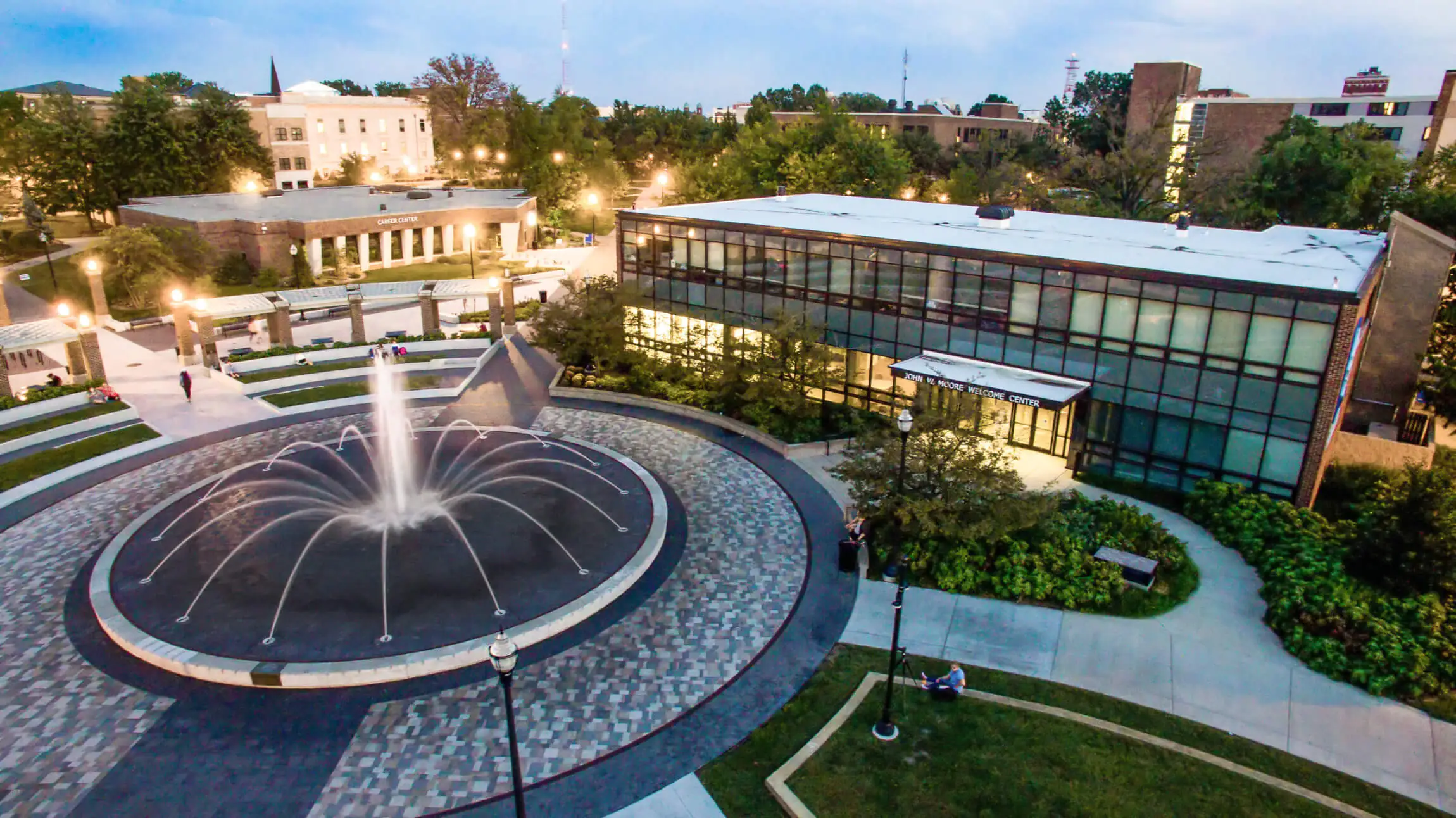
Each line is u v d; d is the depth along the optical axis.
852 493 25.72
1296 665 20.38
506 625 21.33
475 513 27.69
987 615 22.61
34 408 36.28
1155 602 22.89
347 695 19.23
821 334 36.62
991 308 32.31
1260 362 27.11
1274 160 61.94
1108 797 16.19
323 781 16.75
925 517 23.48
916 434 25.12
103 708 18.73
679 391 39.44
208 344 43.34
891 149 83.94
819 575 24.72
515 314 54.94
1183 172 66.50
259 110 107.19
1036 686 19.70
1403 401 34.84
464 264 75.69
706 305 41.53
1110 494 30.03
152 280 56.03
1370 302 32.53
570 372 43.00
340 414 38.38
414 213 74.50
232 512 27.77
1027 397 29.50
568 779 16.88
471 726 18.33
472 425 36.78
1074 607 22.80
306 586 23.05
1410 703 18.94
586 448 33.72
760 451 33.94
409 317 57.69
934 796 16.27
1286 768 17.06
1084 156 72.38
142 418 37.56
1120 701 19.14
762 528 27.56
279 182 111.38
